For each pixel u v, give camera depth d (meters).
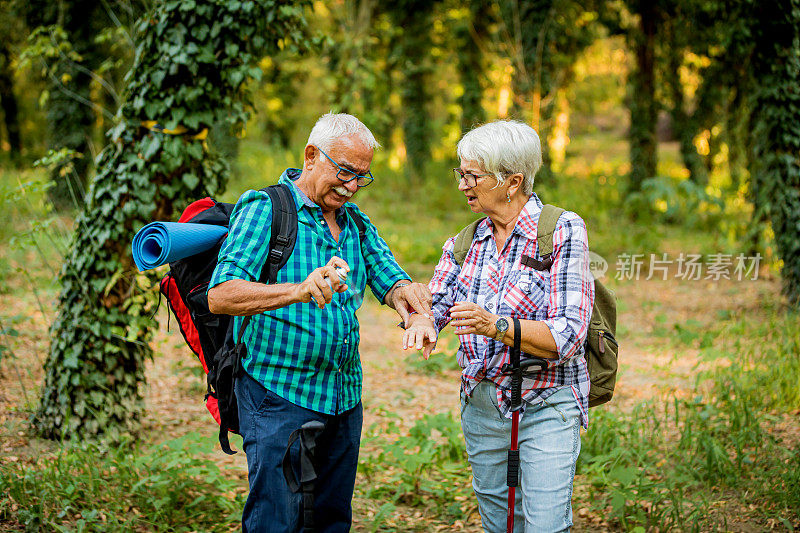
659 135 34.06
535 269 2.42
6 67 17.83
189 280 2.62
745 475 4.03
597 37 18.61
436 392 6.25
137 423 4.57
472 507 3.83
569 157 23.30
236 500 3.65
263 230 2.39
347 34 13.20
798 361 5.81
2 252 8.27
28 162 19.20
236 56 4.18
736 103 12.23
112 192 4.29
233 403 2.50
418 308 2.59
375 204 17.80
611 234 13.16
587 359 2.53
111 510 3.40
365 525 3.61
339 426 2.56
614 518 3.60
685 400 5.34
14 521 3.21
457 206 17.17
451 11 18.27
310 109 21.19
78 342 4.38
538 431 2.43
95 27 12.55
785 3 7.55
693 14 13.52
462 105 17.56
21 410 4.77
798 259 8.00
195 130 4.34
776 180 8.01
